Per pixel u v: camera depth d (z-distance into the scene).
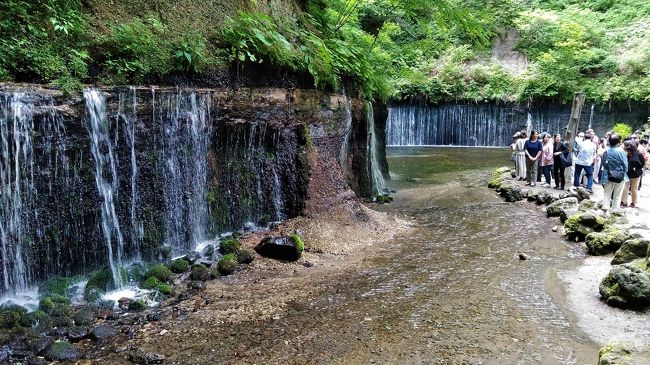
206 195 8.75
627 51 28.25
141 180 7.61
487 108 30.16
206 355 5.10
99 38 7.27
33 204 6.33
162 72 7.76
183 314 6.12
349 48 12.42
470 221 11.56
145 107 7.50
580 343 5.44
